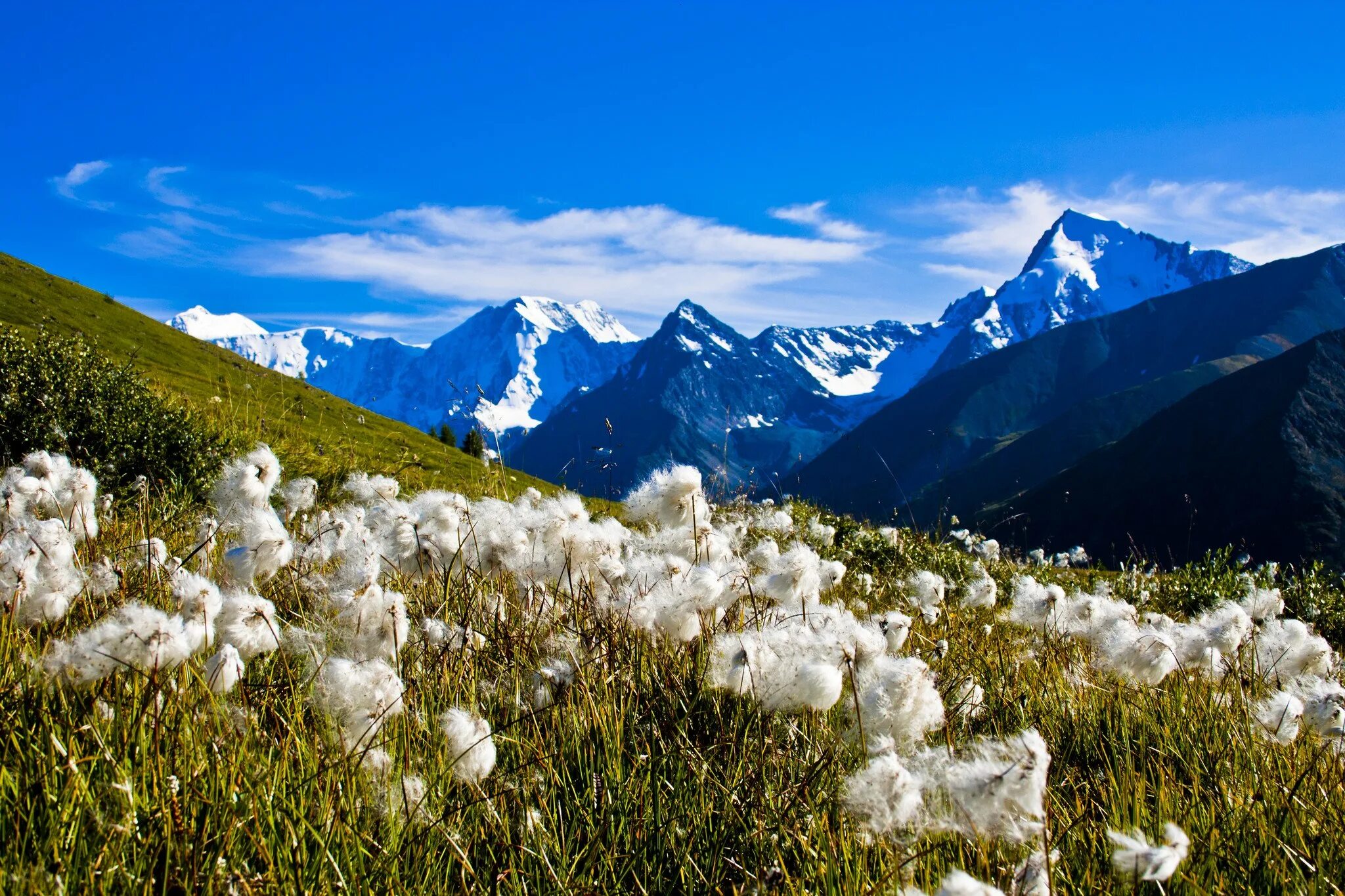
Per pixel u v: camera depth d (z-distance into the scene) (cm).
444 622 423
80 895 212
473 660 390
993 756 223
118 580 397
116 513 728
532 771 312
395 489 550
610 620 430
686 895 266
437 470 1438
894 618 400
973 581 729
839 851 269
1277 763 370
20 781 242
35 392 1082
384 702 291
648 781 305
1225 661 472
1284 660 459
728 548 471
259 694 321
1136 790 329
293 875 232
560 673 374
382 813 266
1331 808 324
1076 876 274
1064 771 355
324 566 510
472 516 479
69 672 274
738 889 260
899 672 284
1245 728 394
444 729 296
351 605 346
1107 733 397
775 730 347
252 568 368
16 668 301
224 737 282
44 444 1048
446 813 261
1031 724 400
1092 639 510
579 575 468
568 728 344
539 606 455
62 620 370
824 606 450
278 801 257
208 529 531
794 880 263
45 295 5309
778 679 308
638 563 448
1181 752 378
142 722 271
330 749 286
